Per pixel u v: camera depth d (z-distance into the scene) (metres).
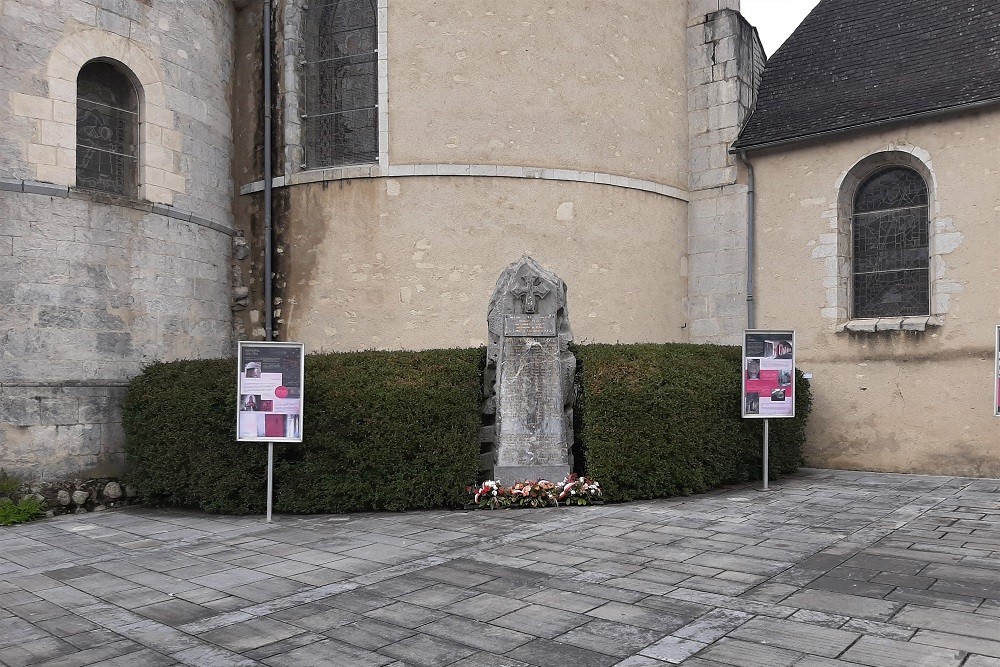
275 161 12.89
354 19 12.96
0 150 9.35
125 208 10.48
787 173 12.84
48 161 9.72
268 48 12.94
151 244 10.81
